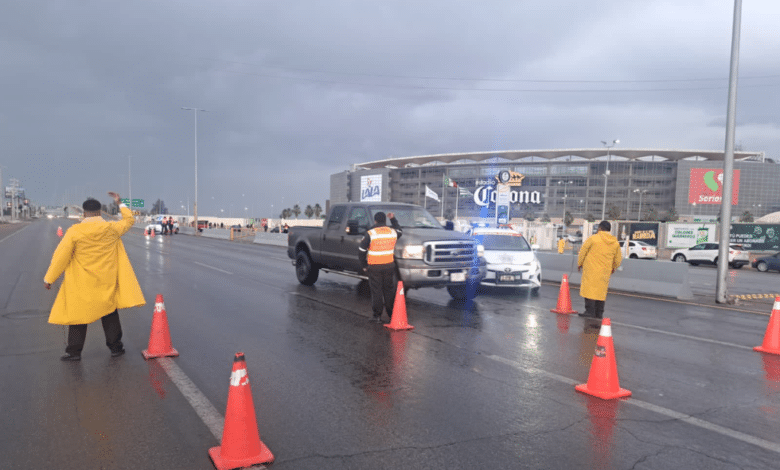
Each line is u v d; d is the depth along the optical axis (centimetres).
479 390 488
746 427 413
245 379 343
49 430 383
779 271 2444
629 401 468
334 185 18438
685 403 466
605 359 482
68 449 353
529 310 937
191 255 2120
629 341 716
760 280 1942
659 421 421
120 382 493
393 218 891
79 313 538
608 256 837
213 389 478
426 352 621
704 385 521
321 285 1221
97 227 542
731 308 1045
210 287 1160
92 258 542
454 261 917
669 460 351
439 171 14588
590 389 486
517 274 1069
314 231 1169
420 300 1028
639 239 3700
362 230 999
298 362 571
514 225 4900
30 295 1026
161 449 355
